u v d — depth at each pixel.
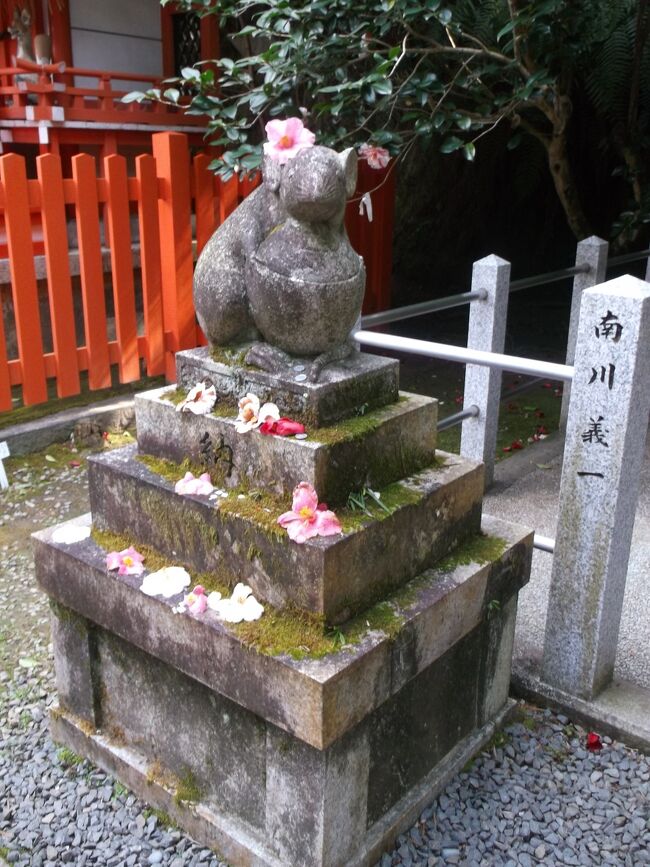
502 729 2.54
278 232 1.96
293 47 3.82
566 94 4.88
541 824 2.21
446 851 2.11
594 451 2.34
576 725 2.56
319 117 4.52
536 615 3.08
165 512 2.11
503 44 4.32
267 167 1.94
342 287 1.93
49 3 6.02
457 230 8.45
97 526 2.35
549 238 9.02
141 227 4.71
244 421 1.98
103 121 5.89
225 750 2.06
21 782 2.38
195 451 2.14
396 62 3.71
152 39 6.77
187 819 2.17
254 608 1.92
